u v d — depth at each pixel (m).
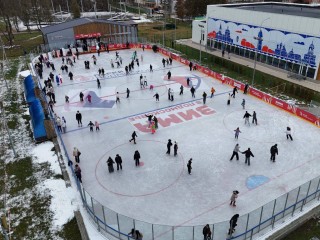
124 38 62.22
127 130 29.44
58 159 25.31
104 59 53.34
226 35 56.50
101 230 17.69
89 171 23.34
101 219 17.45
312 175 22.39
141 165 23.88
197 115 32.16
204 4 81.94
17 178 23.33
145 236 16.34
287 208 17.88
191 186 21.38
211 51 59.69
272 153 23.66
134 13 115.38
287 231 17.50
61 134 29.00
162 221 18.33
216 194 20.56
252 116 31.83
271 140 27.23
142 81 40.19
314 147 26.09
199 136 28.00
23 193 21.58
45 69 48.66
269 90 39.34
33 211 19.84
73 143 27.44
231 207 19.38
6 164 25.16
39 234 18.06
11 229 18.48
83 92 39.06
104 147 26.61
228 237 16.42
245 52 53.19
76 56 54.94
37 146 27.59
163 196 20.48
